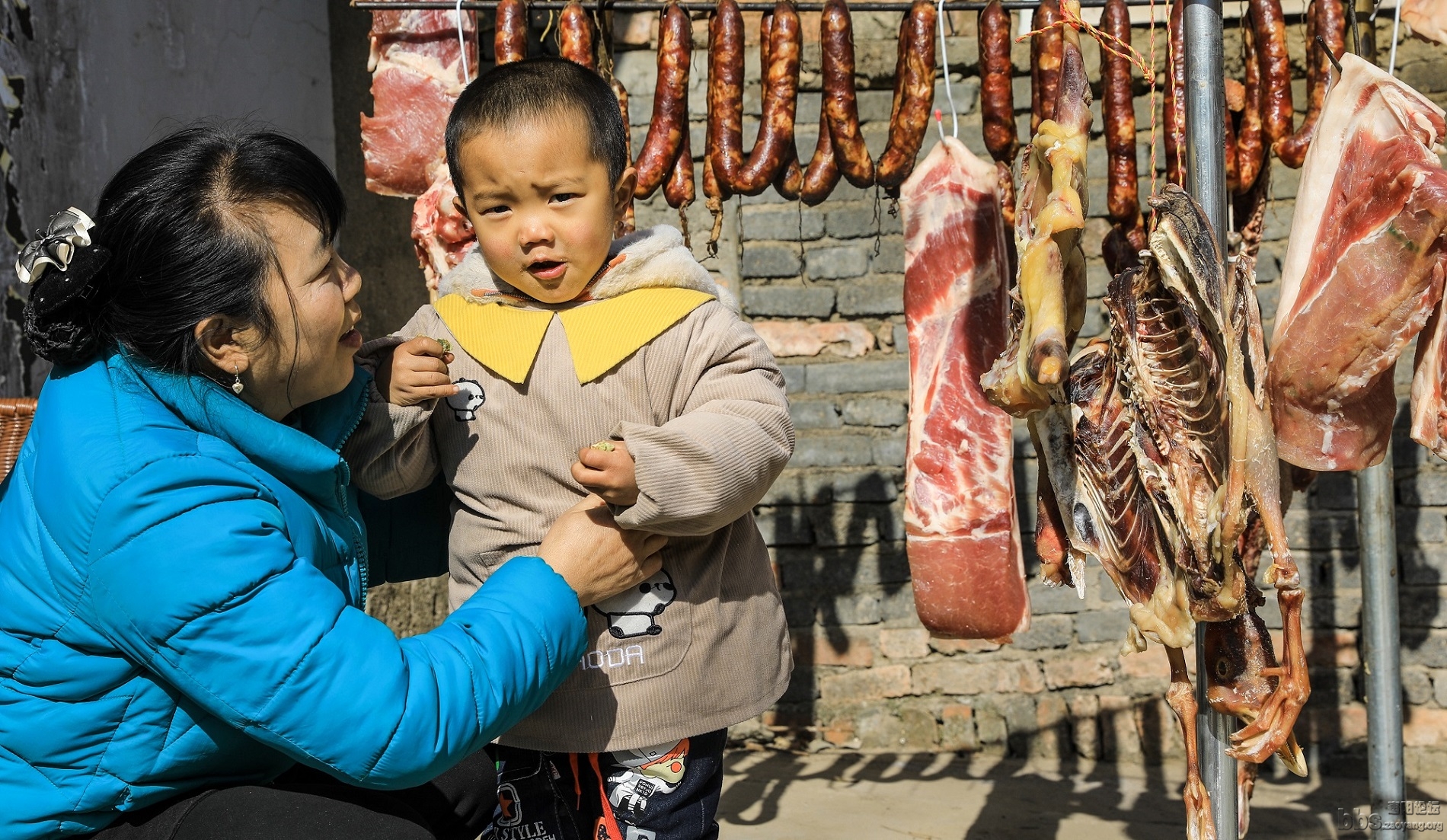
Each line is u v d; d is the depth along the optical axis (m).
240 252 1.48
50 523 1.45
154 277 1.46
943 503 2.50
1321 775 3.77
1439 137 1.91
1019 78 3.91
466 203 1.72
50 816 1.50
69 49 3.33
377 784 1.47
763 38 2.68
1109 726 3.94
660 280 1.79
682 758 1.77
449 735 1.46
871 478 4.04
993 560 2.50
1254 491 1.75
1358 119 1.96
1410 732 3.75
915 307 2.59
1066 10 1.91
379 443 1.74
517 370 1.72
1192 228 1.74
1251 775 2.35
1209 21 1.86
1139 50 3.79
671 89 2.59
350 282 1.65
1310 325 1.94
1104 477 1.88
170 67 3.65
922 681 4.04
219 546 1.40
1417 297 1.86
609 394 1.72
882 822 3.40
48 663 1.47
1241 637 1.91
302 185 1.55
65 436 1.48
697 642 1.75
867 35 3.97
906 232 2.60
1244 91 2.65
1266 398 1.86
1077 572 1.98
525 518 1.75
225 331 1.51
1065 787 3.70
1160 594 1.87
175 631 1.40
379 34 2.72
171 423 1.53
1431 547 3.74
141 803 1.55
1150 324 1.83
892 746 4.05
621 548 1.66
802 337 4.08
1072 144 1.83
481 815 1.99
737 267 4.08
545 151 1.62
